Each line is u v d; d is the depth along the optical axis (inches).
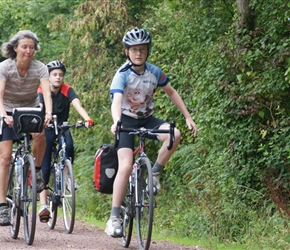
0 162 649.0
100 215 1200.2
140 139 583.2
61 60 1464.1
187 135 1124.5
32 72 644.7
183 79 1115.9
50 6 1782.7
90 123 775.7
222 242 838.5
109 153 608.7
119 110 562.3
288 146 844.0
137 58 571.8
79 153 1397.6
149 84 587.5
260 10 916.6
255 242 772.0
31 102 666.8
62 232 773.9
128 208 597.3
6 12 1964.8
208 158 1016.2
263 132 864.9
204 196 965.8
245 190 919.0
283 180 872.3
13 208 668.7
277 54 847.7
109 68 1376.7
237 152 924.0
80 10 1363.2
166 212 1077.8
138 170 580.4
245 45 895.1
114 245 647.8
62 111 803.4
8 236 700.0
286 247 727.7
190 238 877.8
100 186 610.5
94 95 1332.4
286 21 869.8
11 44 629.9
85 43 1337.4
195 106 1051.9
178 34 1128.8
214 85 921.5
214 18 1079.6
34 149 669.9
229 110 912.9
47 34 1824.6
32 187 621.9
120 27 1355.8
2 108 624.4
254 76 871.7
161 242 700.0
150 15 1355.8
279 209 824.3
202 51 1055.6
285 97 880.9
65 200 772.6
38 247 621.3
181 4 1141.1
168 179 1151.6
